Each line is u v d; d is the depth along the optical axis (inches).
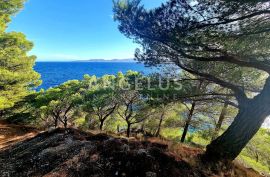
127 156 247.6
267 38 253.9
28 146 373.1
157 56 307.7
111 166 240.4
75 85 971.3
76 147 304.3
